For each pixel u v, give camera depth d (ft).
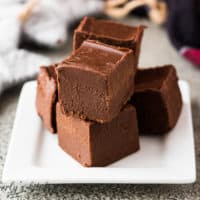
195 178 0.92
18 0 1.45
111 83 0.91
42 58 1.30
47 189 0.96
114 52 0.95
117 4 1.51
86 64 0.92
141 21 1.52
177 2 1.38
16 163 0.96
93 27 1.05
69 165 0.98
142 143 1.04
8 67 1.24
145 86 1.03
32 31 1.38
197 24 1.37
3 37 1.33
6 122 1.16
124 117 0.97
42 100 1.05
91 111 0.94
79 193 0.95
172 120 1.04
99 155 0.96
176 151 0.99
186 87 1.17
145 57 1.38
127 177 0.92
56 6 1.43
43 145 1.03
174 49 1.41
